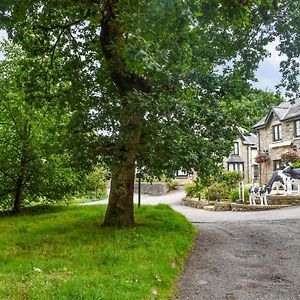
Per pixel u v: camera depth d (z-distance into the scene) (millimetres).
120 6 8742
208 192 29109
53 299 5812
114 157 12711
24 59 15820
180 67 9930
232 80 11562
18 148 18281
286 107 35594
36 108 15586
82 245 9883
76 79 14266
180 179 52781
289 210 20453
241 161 50219
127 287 6738
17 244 10320
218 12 8594
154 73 9516
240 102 12125
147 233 11375
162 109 9859
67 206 20922
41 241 10539
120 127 11250
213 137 10867
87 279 6820
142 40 8031
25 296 5875
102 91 13641
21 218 16328
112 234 11172
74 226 12844
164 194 46562
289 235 12750
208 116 10594
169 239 10852
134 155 12328
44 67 14906
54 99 14820
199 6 8328
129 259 8578
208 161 10586
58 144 14688
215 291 7539
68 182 19016
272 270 8953
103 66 13672
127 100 10633
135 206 18766
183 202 33500
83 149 13016
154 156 10609
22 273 7285
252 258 10047
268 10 12930
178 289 7633
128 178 12898
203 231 14055
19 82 15430
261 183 36969
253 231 13781
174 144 9961
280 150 34406
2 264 8094
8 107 17797
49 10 12812
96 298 5957
